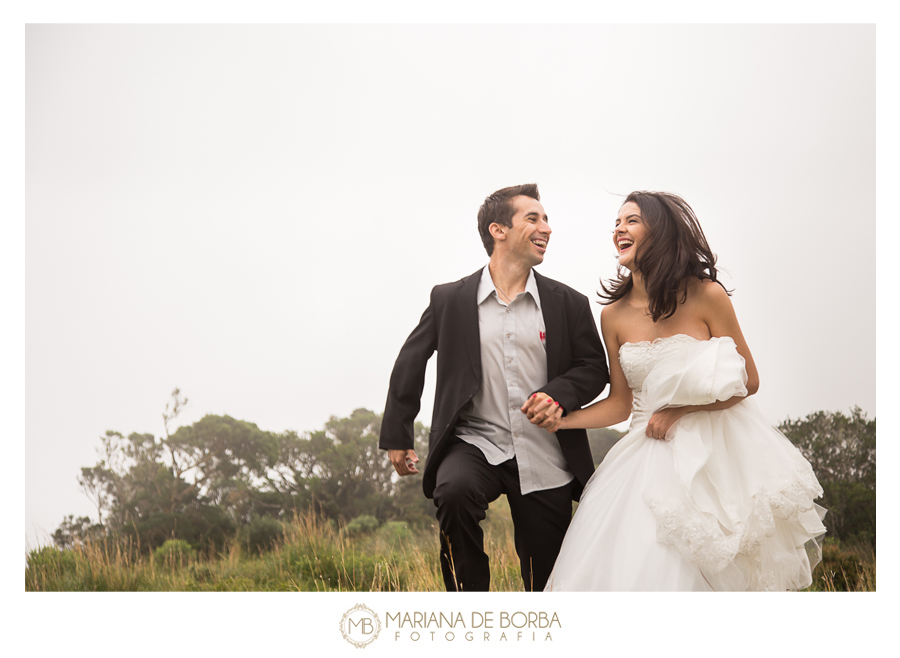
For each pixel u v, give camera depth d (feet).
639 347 8.75
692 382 8.13
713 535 7.48
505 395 9.52
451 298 9.82
